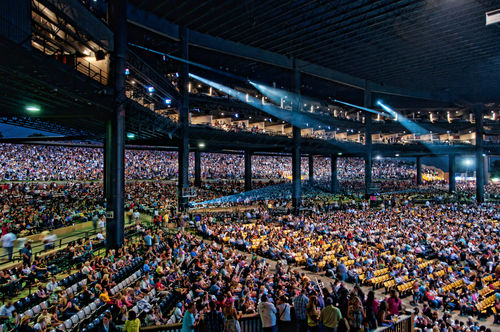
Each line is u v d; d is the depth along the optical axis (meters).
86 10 21.42
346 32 39.81
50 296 13.34
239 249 28.16
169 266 18.62
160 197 47.28
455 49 45.78
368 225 35.84
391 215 43.41
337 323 8.58
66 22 20.02
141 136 39.75
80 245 20.75
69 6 19.53
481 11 34.25
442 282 21.56
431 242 30.41
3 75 16.66
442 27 38.16
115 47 23.41
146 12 35.19
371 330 9.30
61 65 17.55
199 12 35.81
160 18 36.75
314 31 40.38
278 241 27.56
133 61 27.83
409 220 39.31
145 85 33.41
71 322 12.07
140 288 15.37
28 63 15.55
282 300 9.72
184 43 39.44
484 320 18.64
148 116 29.73
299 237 28.97
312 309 8.96
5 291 13.81
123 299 13.02
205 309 11.35
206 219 34.19
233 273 17.91
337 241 28.02
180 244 23.16
